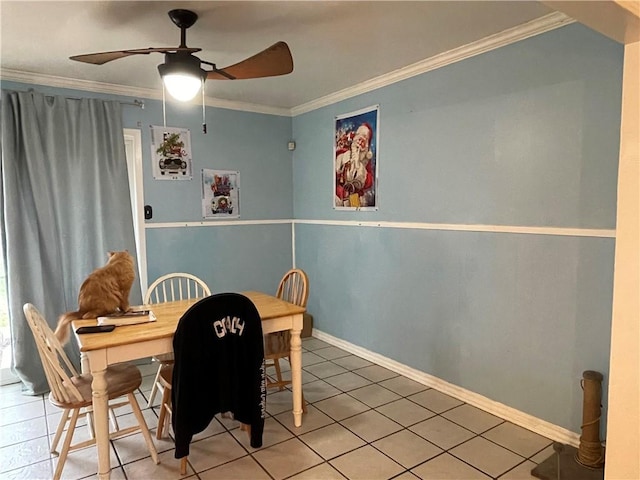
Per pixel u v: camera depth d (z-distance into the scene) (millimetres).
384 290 3549
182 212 4023
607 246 2164
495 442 2414
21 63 2984
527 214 2490
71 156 3375
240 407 2250
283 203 4641
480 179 2734
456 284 2932
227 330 2154
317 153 4254
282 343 2893
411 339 3326
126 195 3580
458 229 2887
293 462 2246
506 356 2652
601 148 2162
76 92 3451
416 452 2324
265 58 2080
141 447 2414
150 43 2643
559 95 2312
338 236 4039
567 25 2258
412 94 3168
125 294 2482
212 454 2330
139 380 2273
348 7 2168
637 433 1678
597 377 2148
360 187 3725
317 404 2900
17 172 3143
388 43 2658
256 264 4492
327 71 3238
